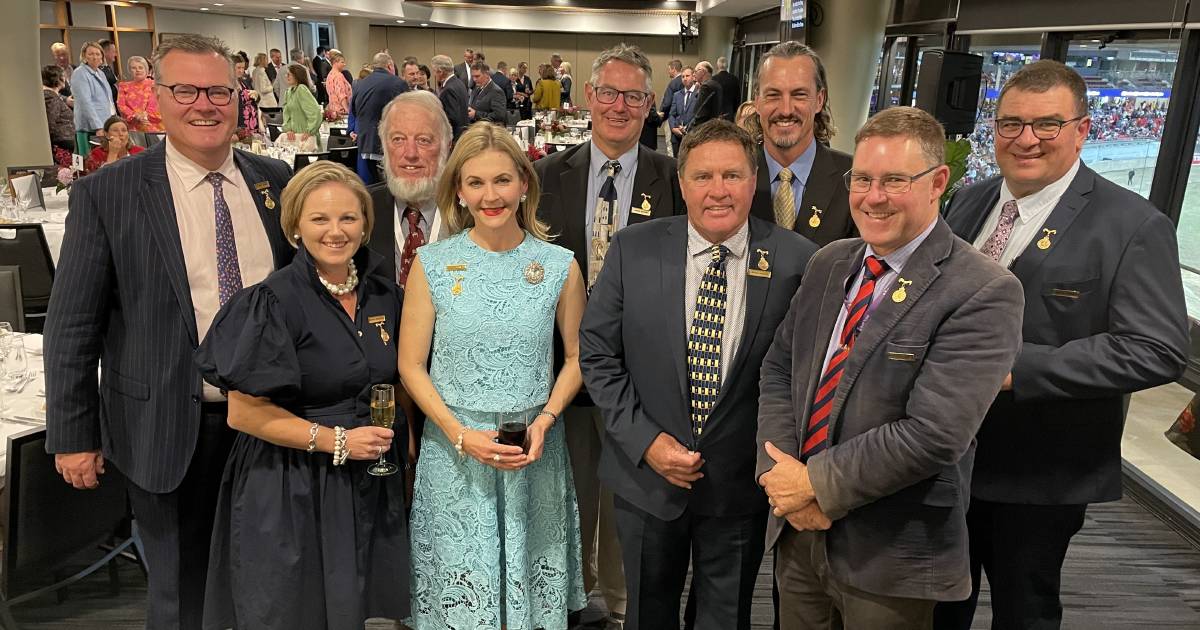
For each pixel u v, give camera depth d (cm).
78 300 200
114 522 248
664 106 1409
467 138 207
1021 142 199
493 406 213
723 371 200
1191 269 453
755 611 289
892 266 167
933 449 153
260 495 197
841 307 176
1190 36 430
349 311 207
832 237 246
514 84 1802
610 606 274
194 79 199
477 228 216
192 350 206
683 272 202
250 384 185
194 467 214
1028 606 213
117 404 209
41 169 571
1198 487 384
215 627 207
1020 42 600
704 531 207
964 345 154
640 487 204
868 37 775
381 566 217
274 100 1429
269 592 197
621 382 207
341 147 852
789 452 179
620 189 255
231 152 220
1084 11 516
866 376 164
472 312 210
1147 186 480
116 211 200
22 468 217
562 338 230
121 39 1550
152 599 217
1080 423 201
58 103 803
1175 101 441
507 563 219
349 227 195
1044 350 191
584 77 2297
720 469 200
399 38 2270
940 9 704
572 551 241
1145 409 461
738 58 2102
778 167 256
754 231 204
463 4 2127
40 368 293
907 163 155
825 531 174
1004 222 215
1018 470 204
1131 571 327
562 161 259
